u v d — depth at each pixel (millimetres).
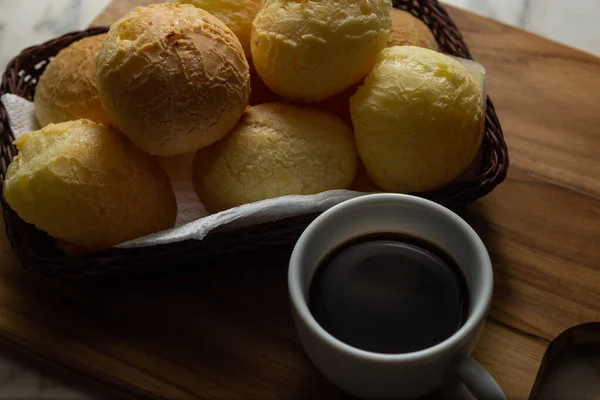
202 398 381
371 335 352
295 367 388
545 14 588
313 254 365
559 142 468
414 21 454
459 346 333
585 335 409
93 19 562
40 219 380
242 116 401
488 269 348
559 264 420
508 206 441
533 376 385
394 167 392
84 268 383
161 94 374
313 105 413
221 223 379
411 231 376
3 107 435
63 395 396
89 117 419
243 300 408
